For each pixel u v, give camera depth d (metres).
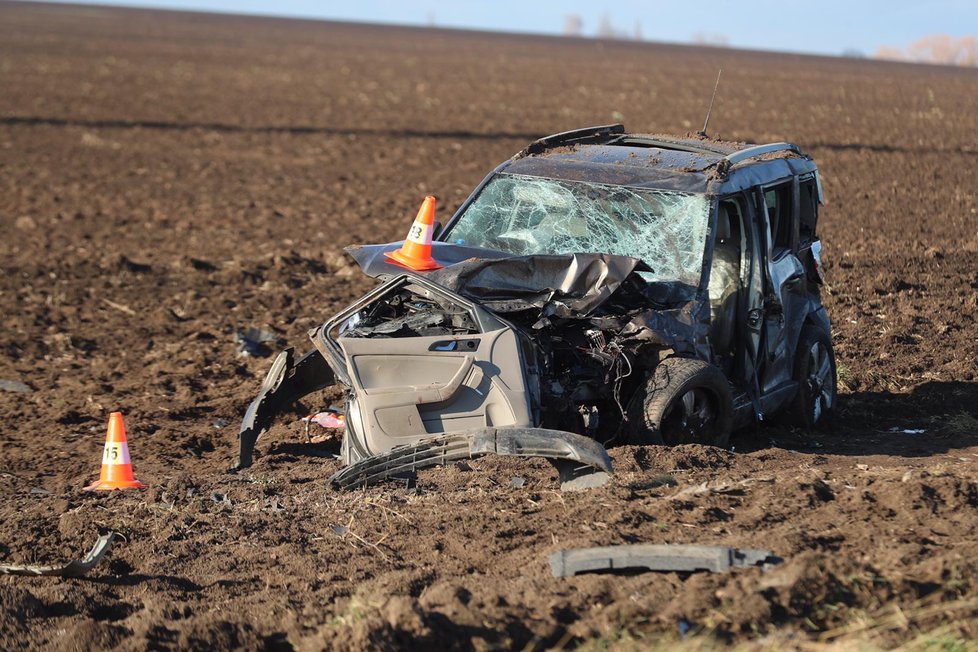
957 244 22.02
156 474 9.98
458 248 9.87
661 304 9.60
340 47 125.38
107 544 7.17
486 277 9.27
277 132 43.44
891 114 54.66
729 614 5.50
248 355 14.59
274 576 6.90
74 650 5.82
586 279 9.31
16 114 46.38
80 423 11.84
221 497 8.67
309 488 8.91
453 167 34.97
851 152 37.84
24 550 7.58
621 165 10.80
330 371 10.41
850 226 24.17
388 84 70.88
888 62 153.12
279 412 11.31
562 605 5.79
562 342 9.31
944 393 12.52
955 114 55.25
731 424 9.72
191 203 27.97
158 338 15.56
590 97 64.19
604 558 6.19
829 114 54.22
